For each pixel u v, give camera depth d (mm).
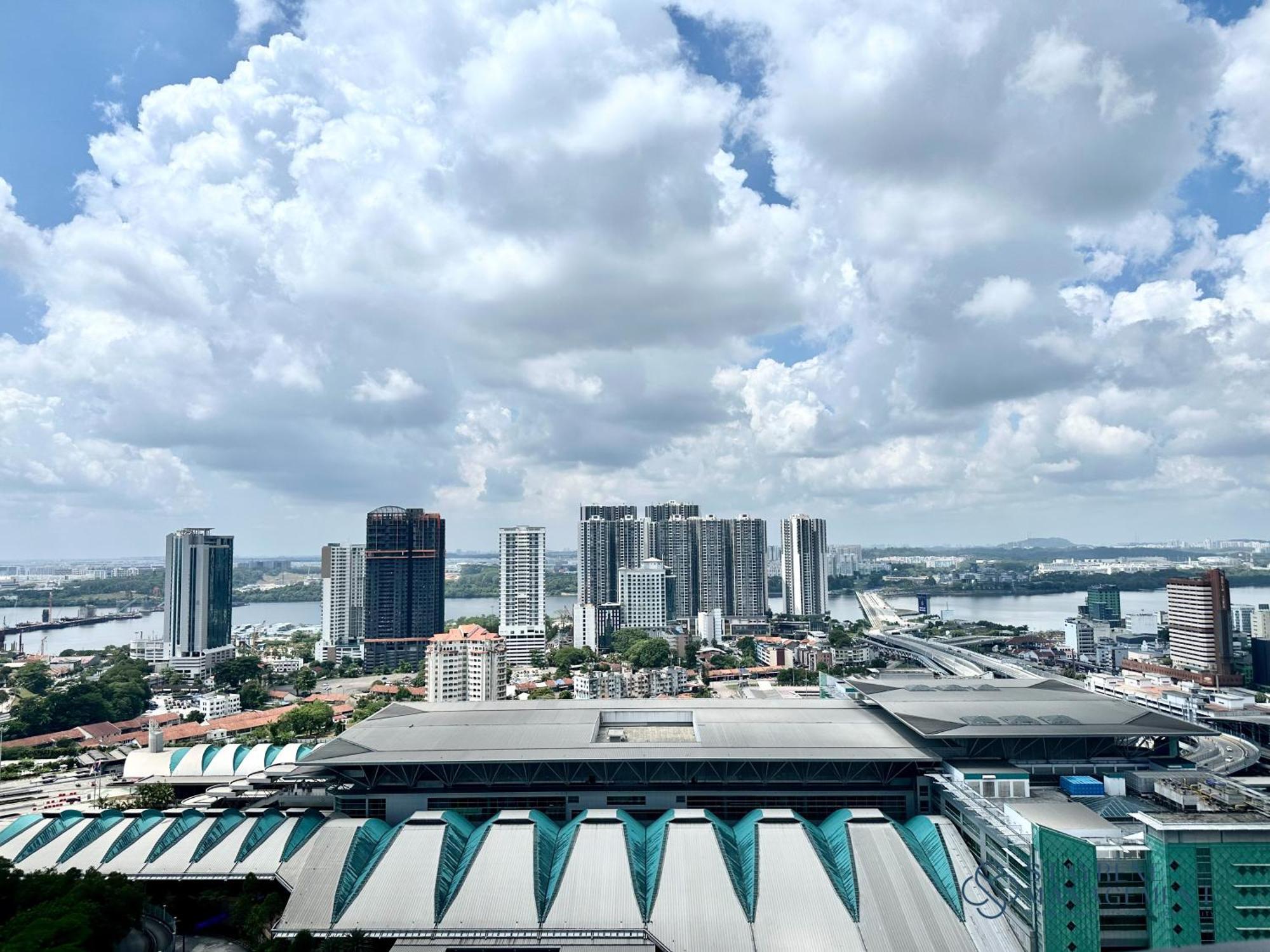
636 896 129750
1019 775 152875
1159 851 117062
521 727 185375
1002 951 120688
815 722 188500
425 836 143625
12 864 137375
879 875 132750
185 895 146000
